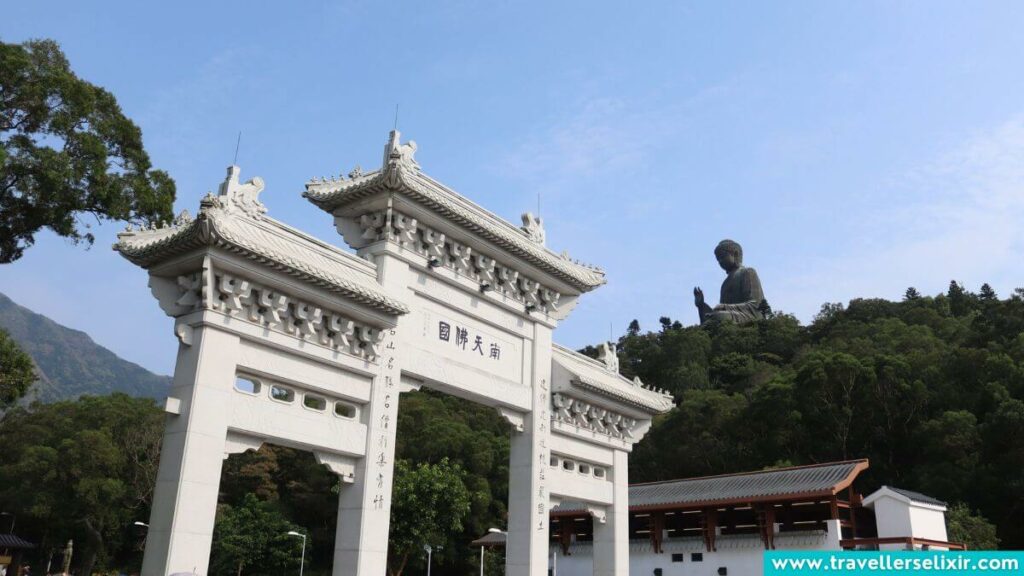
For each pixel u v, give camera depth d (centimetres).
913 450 6669
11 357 2403
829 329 12131
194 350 1916
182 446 1827
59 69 2402
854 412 7112
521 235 2844
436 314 2556
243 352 2000
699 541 4550
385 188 2353
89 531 6875
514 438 2867
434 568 7194
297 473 7719
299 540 6462
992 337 7762
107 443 6944
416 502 5541
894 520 4106
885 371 6988
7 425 7738
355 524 2177
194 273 1972
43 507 6694
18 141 2330
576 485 3038
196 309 1952
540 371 2911
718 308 15250
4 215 2416
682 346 12138
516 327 2853
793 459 7188
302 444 2112
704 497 4569
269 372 2048
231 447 1958
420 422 7938
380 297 2197
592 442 3142
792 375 7919
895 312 12038
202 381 1881
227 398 1934
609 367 3419
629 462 8544
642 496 4981
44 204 2403
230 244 1873
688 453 8088
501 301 2778
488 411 9156
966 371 6869
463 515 5931
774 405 7456
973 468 5797
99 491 6738
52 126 2373
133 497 7056
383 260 2391
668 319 15450
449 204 2475
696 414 8262
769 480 4581
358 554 2133
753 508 4391
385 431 2288
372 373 2286
